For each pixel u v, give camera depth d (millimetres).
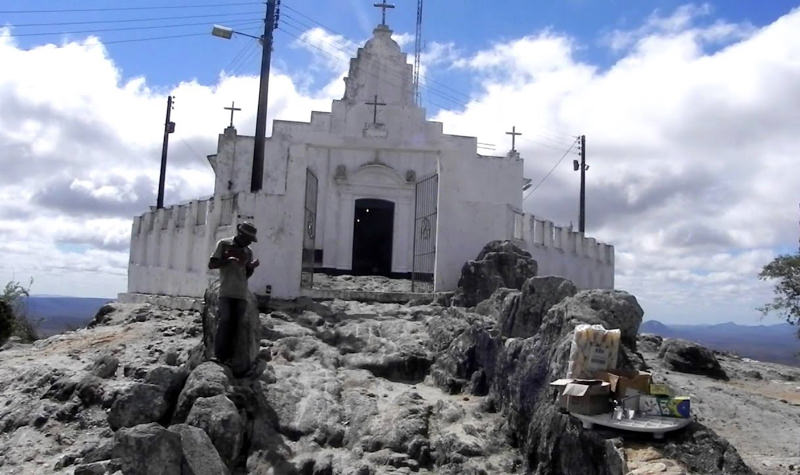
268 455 9906
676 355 16250
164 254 21188
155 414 10586
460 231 18062
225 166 26156
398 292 17922
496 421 10805
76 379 12469
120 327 16312
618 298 10930
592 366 9523
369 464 9734
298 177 17016
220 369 10812
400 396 11461
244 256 11820
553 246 20750
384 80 27891
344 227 26312
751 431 11352
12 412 11961
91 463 8883
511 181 26734
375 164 26500
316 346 13258
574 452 8875
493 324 12766
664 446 8453
